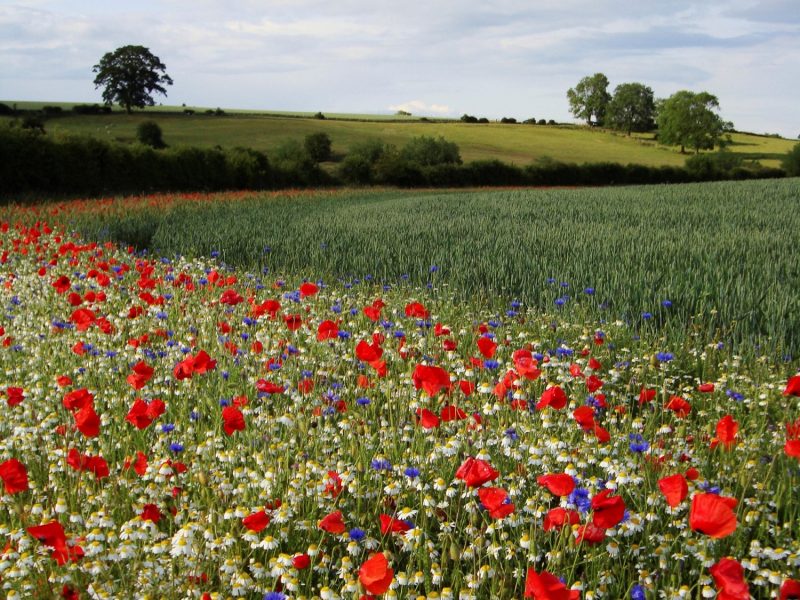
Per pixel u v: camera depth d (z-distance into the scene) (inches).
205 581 119.2
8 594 108.9
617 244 585.9
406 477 148.4
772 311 331.6
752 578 125.6
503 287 426.0
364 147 2810.0
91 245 491.2
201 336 288.2
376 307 280.5
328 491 144.3
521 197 1494.8
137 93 4205.2
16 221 803.4
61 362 247.8
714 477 159.9
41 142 1494.8
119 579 118.4
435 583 117.5
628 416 190.2
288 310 335.0
